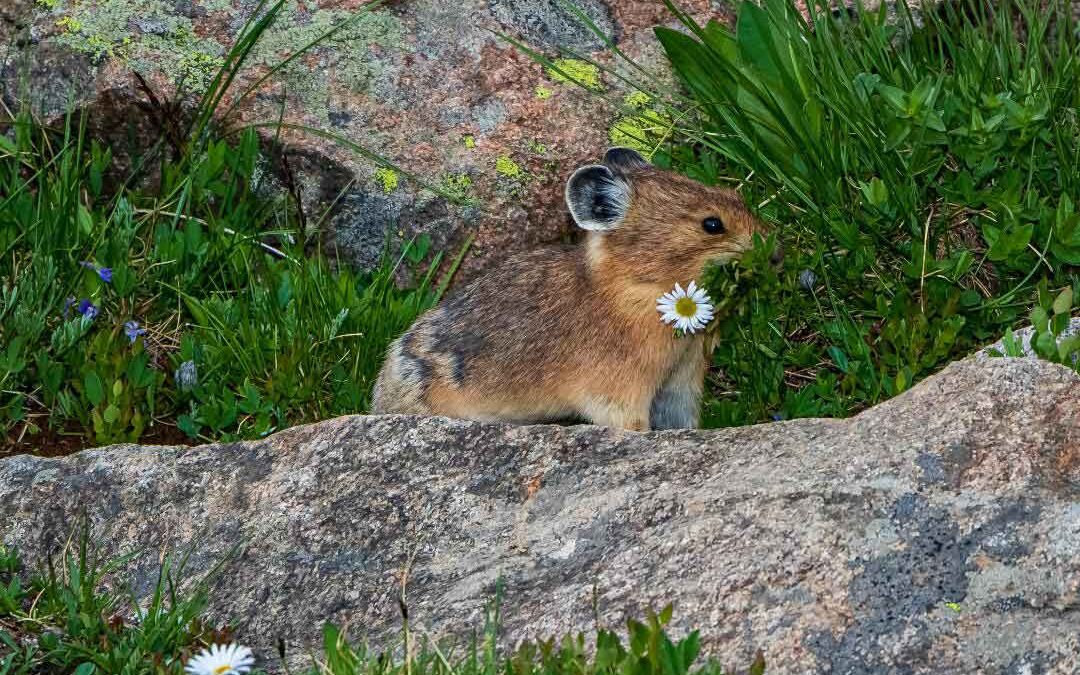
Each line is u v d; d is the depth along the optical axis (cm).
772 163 1009
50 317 950
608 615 613
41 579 695
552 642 572
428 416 746
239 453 753
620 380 838
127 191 1036
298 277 956
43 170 990
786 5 1049
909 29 1122
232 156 1023
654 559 634
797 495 641
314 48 1064
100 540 726
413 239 1012
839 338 930
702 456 689
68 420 914
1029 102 975
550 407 852
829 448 668
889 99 954
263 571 694
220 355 933
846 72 1021
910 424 666
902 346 895
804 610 592
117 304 967
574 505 683
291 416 915
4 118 1049
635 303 828
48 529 734
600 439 716
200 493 738
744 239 827
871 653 575
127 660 637
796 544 616
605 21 1121
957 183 954
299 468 736
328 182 1023
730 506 647
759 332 875
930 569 598
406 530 698
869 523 619
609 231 833
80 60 1046
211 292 999
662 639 561
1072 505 612
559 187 1034
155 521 730
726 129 1046
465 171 1022
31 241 978
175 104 1032
